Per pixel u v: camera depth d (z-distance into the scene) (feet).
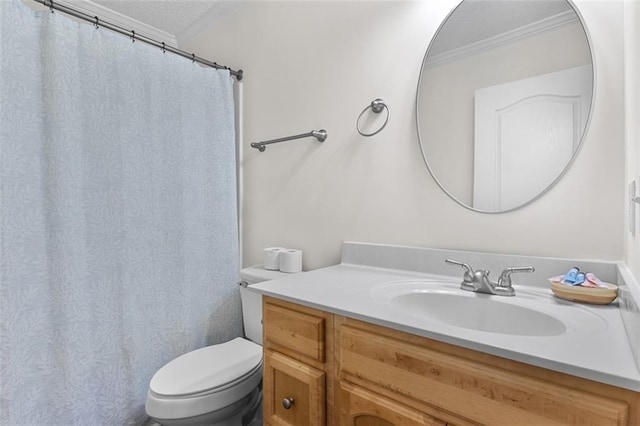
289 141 5.68
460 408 2.19
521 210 3.51
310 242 5.38
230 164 6.13
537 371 1.93
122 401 4.73
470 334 2.21
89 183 4.48
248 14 6.39
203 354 4.77
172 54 5.44
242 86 6.50
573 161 3.23
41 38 4.12
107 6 6.65
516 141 3.53
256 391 4.89
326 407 3.03
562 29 3.29
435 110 4.07
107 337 4.61
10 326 3.84
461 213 3.89
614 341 2.07
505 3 3.62
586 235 3.18
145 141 5.04
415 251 4.16
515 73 3.54
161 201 5.21
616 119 3.03
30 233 3.99
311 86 5.36
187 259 5.50
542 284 3.33
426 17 4.16
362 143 4.74
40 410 4.05
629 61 2.77
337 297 3.15
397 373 2.49
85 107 4.45
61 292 4.20
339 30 5.01
